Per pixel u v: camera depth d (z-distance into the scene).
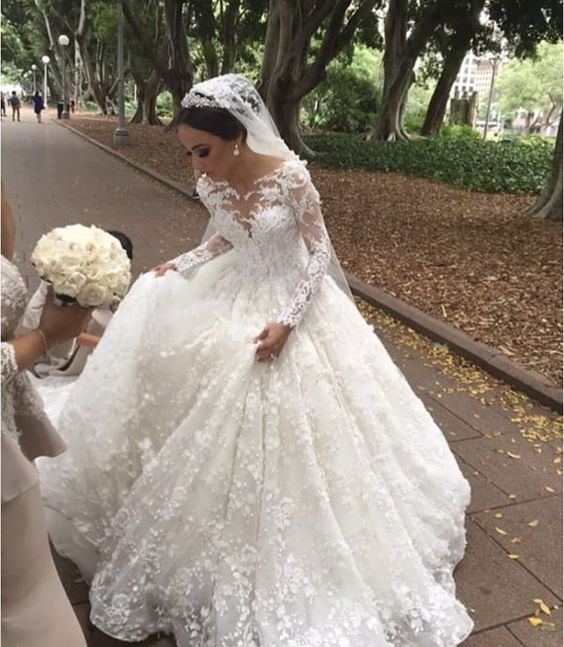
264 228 2.23
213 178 2.22
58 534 2.32
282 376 2.14
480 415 3.87
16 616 1.63
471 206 11.02
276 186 2.20
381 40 23.41
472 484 3.14
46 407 2.75
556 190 9.75
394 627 2.09
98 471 2.21
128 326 2.27
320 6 14.23
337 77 28.70
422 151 18.52
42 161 15.08
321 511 2.07
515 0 16.20
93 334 3.01
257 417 2.10
